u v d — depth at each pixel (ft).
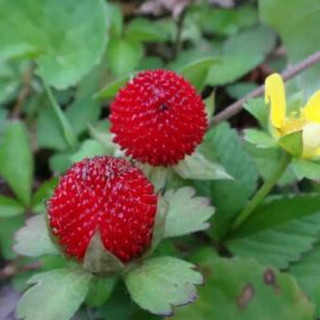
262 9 0.26
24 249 0.17
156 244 0.16
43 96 0.27
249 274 0.19
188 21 0.30
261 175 0.22
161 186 0.18
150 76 0.18
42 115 0.26
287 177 0.22
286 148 0.17
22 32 0.26
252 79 0.28
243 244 0.21
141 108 0.18
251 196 0.22
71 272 0.16
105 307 0.20
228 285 0.19
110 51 0.27
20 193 0.23
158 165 0.18
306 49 0.26
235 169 0.21
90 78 0.27
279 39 0.29
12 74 0.27
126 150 0.18
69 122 0.26
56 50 0.26
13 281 0.22
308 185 0.23
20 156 0.23
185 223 0.17
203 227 0.17
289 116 0.18
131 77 0.20
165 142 0.18
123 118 0.18
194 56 0.28
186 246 0.21
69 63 0.25
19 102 0.28
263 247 0.20
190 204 0.17
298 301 0.19
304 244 0.20
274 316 0.19
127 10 0.32
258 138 0.18
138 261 0.16
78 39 0.26
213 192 0.21
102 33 0.25
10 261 0.23
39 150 0.26
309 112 0.18
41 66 0.25
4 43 0.26
